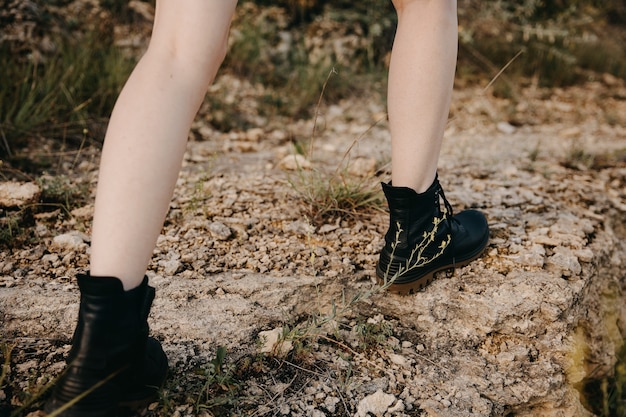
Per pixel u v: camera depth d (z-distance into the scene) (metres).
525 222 2.39
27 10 3.74
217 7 1.26
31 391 1.44
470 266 2.05
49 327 1.68
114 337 1.25
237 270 1.98
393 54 1.69
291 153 3.23
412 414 1.58
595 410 2.39
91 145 2.98
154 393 1.43
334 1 5.48
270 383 1.60
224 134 3.78
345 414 1.54
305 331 1.73
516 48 5.96
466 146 3.77
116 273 1.24
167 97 1.25
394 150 1.73
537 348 1.86
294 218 2.32
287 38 5.08
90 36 4.02
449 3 1.65
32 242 2.07
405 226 1.78
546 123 4.69
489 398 1.69
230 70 4.61
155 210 1.26
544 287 1.96
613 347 2.30
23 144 2.90
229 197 2.48
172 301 1.80
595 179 3.10
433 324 1.87
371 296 1.92
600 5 7.34
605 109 5.21
